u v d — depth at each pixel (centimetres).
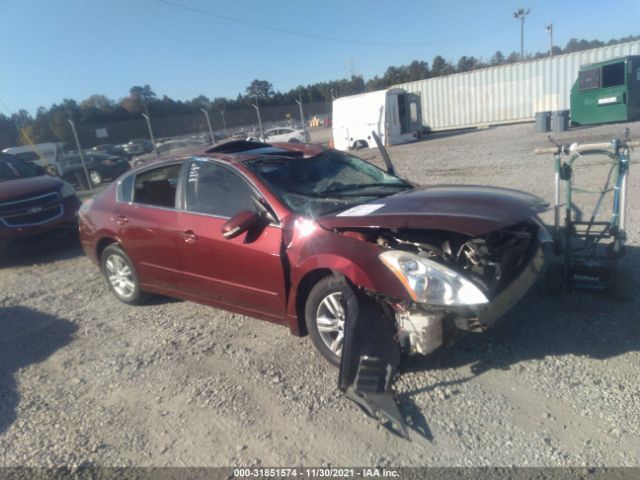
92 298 573
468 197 374
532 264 362
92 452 301
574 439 273
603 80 1831
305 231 362
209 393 350
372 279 318
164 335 450
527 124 2400
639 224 623
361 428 299
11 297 604
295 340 414
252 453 287
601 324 389
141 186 498
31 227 748
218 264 416
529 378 331
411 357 366
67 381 388
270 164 430
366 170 486
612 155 413
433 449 276
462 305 300
